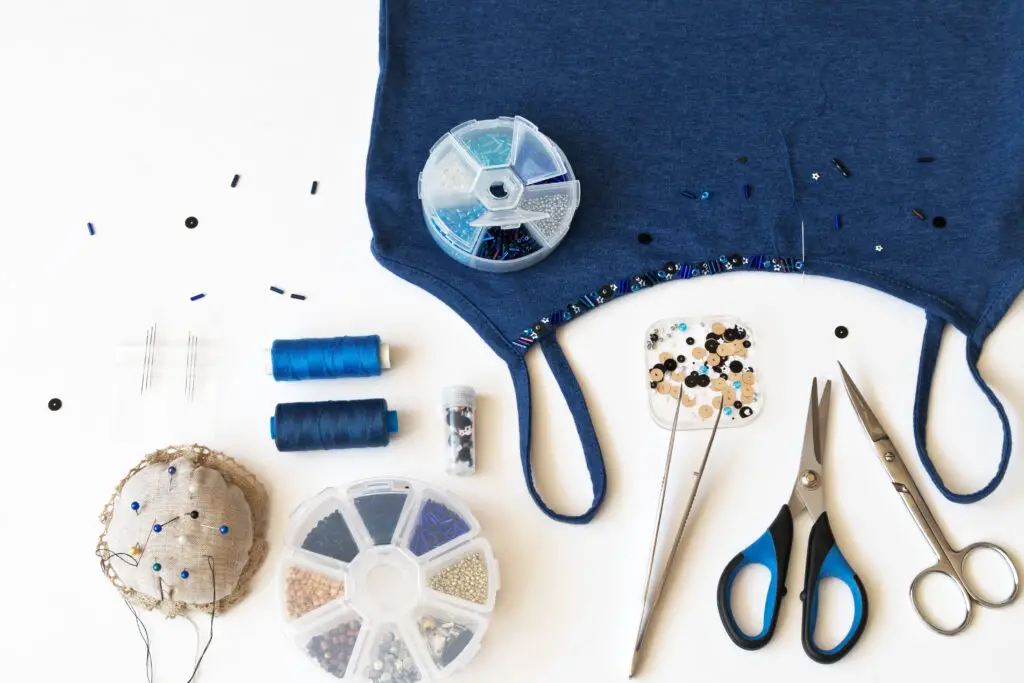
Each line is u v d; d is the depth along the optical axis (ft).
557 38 5.03
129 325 4.76
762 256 4.79
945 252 4.81
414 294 4.80
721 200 4.88
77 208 4.91
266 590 4.43
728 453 4.61
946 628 4.42
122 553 4.27
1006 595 4.44
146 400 4.67
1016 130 4.92
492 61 4.99
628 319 4.77
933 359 4.73
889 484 4.58
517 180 4.57
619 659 4.38
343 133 5.04
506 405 4.67
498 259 4.58
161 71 5.12
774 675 4.37
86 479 4.58
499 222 4.51
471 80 4.97
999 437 4.67
